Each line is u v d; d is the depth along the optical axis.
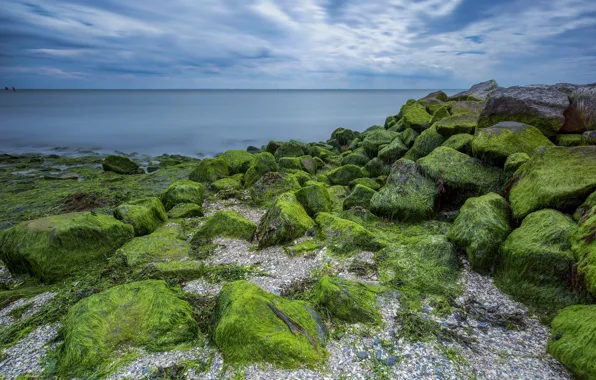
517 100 16.83
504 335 8.05
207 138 56.66
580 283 8.20
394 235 13.34
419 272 10.48
